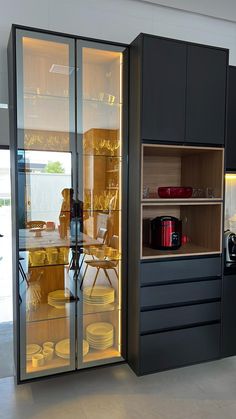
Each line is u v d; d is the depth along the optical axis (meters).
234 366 2.66
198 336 2.53
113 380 2.45
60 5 2.53
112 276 2.58
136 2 2.76
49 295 2.42
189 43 2.37
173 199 2.40
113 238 2.58
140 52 2.24
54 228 2.36
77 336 2.47
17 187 2.17
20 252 2.23
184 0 2.73
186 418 2.04
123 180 2.46
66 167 2.38
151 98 2.28
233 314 2.67
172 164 2.96
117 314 2.59
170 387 2.36
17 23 2.41
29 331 2.38
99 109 2.48
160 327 2.40
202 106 2.45
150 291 2.36
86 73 2.44
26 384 2.38
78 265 2.45
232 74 2.73
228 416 2.06
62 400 2.21
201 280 2.53
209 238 2.69
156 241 2.60
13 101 2.12
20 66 2.10
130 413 2.09
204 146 2.47
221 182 2.55
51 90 2.32
